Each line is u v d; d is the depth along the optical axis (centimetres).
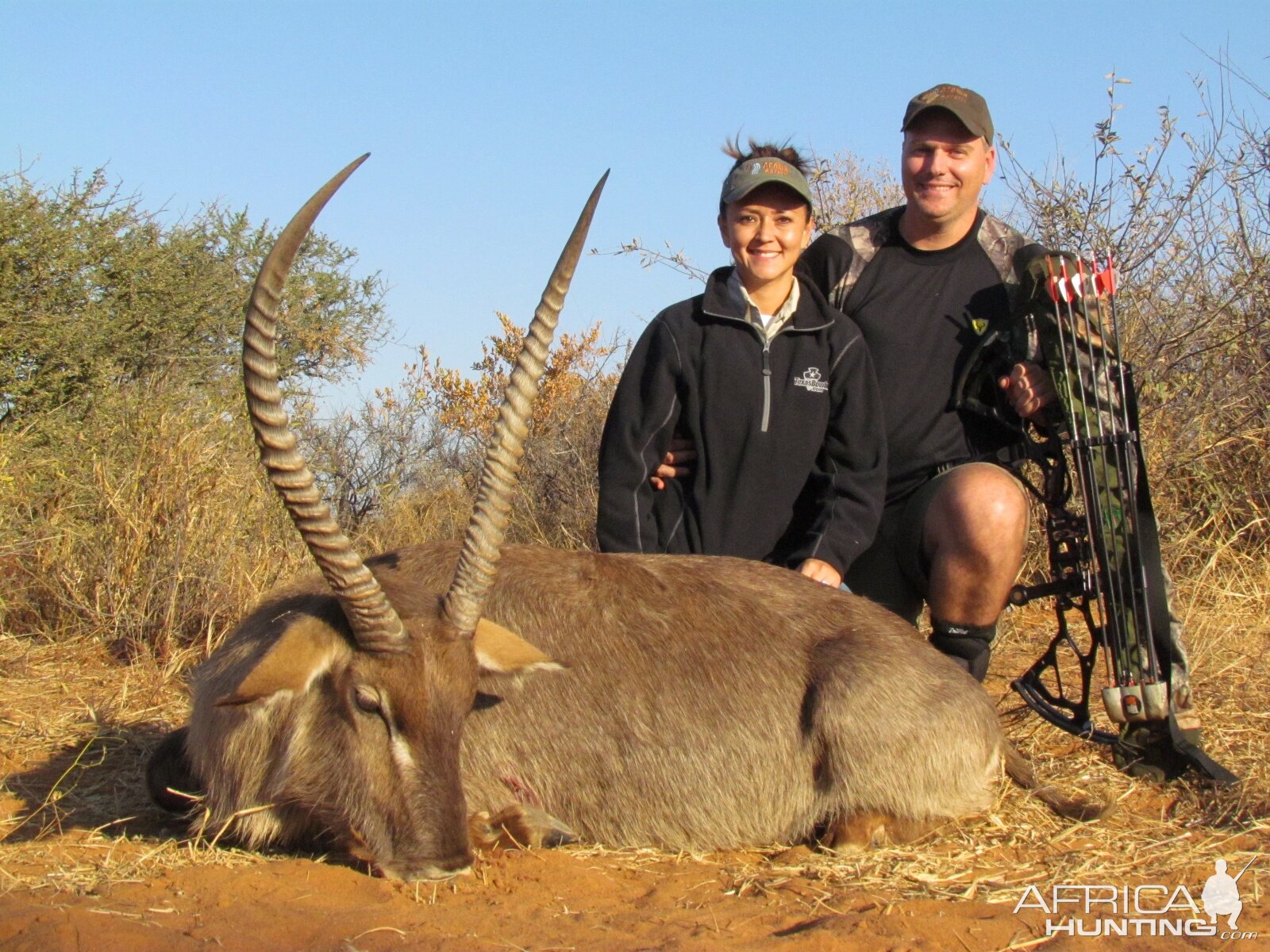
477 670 201
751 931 185
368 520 498
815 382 277
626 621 230
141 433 391
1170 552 396
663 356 278
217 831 215
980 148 288
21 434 452
